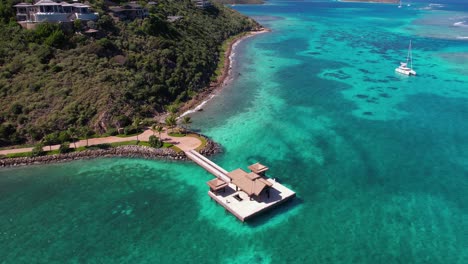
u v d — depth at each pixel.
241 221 54.38
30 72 86.19
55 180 65.19
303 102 100.25
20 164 69.44
